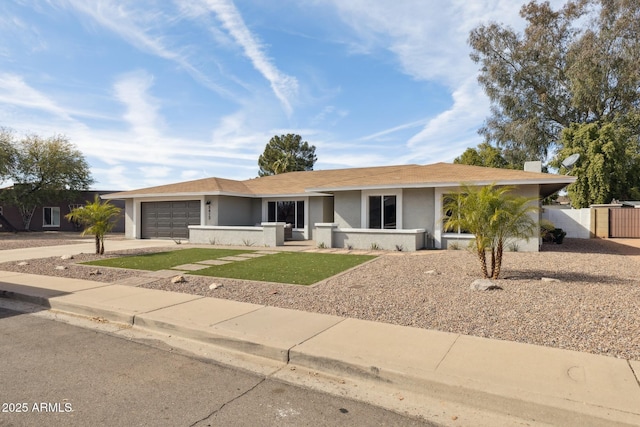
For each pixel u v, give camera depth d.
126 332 5.69
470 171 16.45
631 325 5.21
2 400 3.57
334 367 4.23
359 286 8.06
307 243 18.75
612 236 22.52
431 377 3.76
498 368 3.96
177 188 21.64
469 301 6.66
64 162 32.22
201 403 3.54
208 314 6.08
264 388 3.88
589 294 6.96
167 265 11.32
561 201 40.47
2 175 29.61
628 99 27.77
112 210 14.41
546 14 31.08
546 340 4.78
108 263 11.84
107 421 3.20
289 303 6.77
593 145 24.72
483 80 33.09
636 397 3.33
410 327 5.35
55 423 3.16
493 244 8.62
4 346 5.05
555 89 31.55
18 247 17.61
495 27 32.28
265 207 22.02
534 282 8.13
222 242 18.69
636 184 26.42
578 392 3.43
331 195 20.38
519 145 32.19
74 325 6.04
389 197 16.50
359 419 3.28
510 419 3.30
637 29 26.19
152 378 4.09
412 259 12.20
